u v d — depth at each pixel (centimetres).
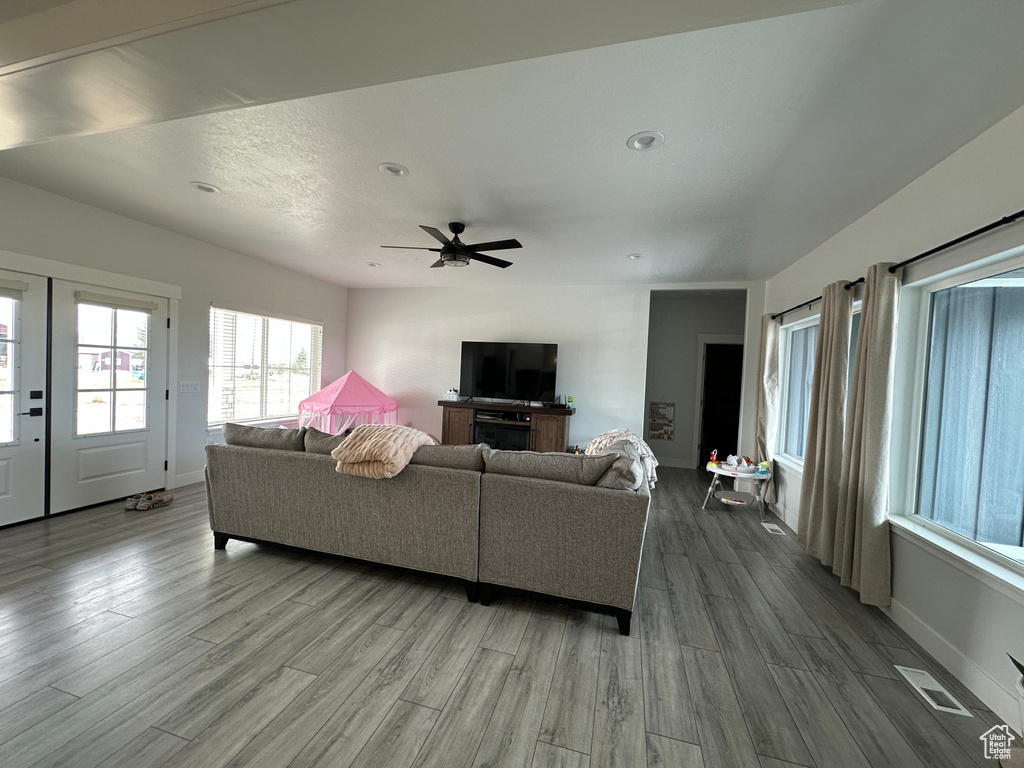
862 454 262
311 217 356
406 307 655
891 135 205
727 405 661
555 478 238
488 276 558
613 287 579
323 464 269
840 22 141
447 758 145
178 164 268
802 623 237
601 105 192
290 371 580
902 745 157
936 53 153
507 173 261
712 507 454
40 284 325
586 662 198
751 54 158
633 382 574
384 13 106
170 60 128
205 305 450
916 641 222
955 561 199
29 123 165
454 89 184
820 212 300
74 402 351
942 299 240
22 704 160
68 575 256
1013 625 172
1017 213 172
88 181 299
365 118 209
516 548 238
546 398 580
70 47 123
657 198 289
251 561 286
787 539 364
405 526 257
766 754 151
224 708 162
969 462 215
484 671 190
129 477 392
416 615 232
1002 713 171
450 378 639
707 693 181
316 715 161
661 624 232
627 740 155
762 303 523
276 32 115
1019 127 181
